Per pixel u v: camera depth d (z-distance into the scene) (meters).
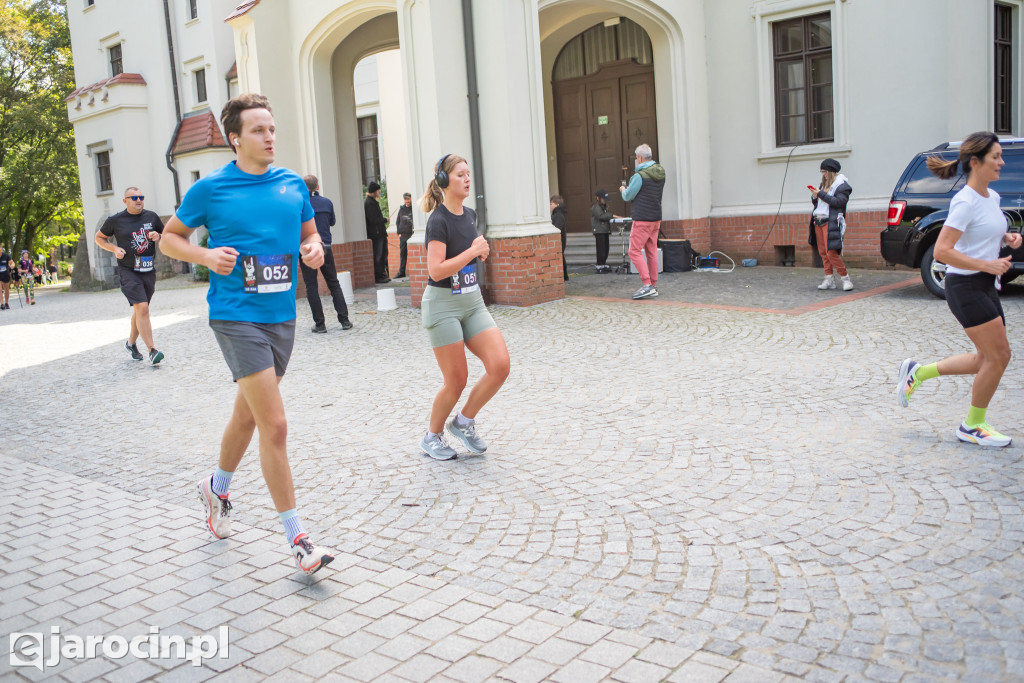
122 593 3.60
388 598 3.40
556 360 7.92
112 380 8.70
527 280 11.27
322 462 5.33
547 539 3.88
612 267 14.85
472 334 5.05
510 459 5.12
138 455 5.82
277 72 14.09
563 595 3.33
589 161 16.53
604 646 2.92
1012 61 13.80
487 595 3.37
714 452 4.99
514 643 2.98
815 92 13.95
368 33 14.84
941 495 4.08
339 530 4.16
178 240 3.60
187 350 10.26
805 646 2.85
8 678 2.94
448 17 11.28
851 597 3.16
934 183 9.89
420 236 11.88
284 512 3.66
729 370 7.11
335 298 10.58
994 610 3.00
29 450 6.14
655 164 11.12
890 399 5.91
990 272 4.56
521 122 11.34
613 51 15.86
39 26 32.66
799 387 6.41
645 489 4.45
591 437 5.46
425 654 2.95
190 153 23.36
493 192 11.50
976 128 12.95
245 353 3.62
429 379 7.58
